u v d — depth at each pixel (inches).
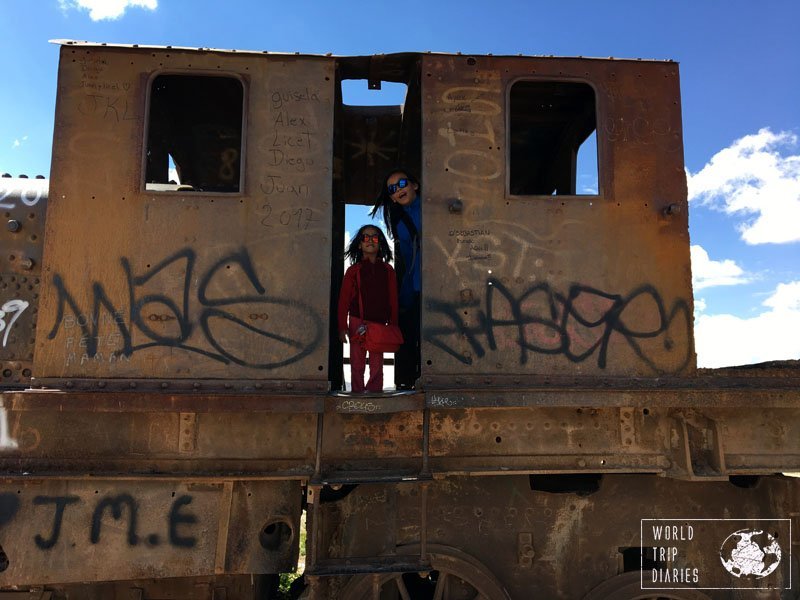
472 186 135.9
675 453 134.5
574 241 135.7
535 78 140.3
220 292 128.6
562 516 142.0
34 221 147.9
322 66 137.0
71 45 132.2
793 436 137.3
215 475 125.4
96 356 125.1
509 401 125.0
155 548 124.9
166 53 134.1
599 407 131.0
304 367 127.6
